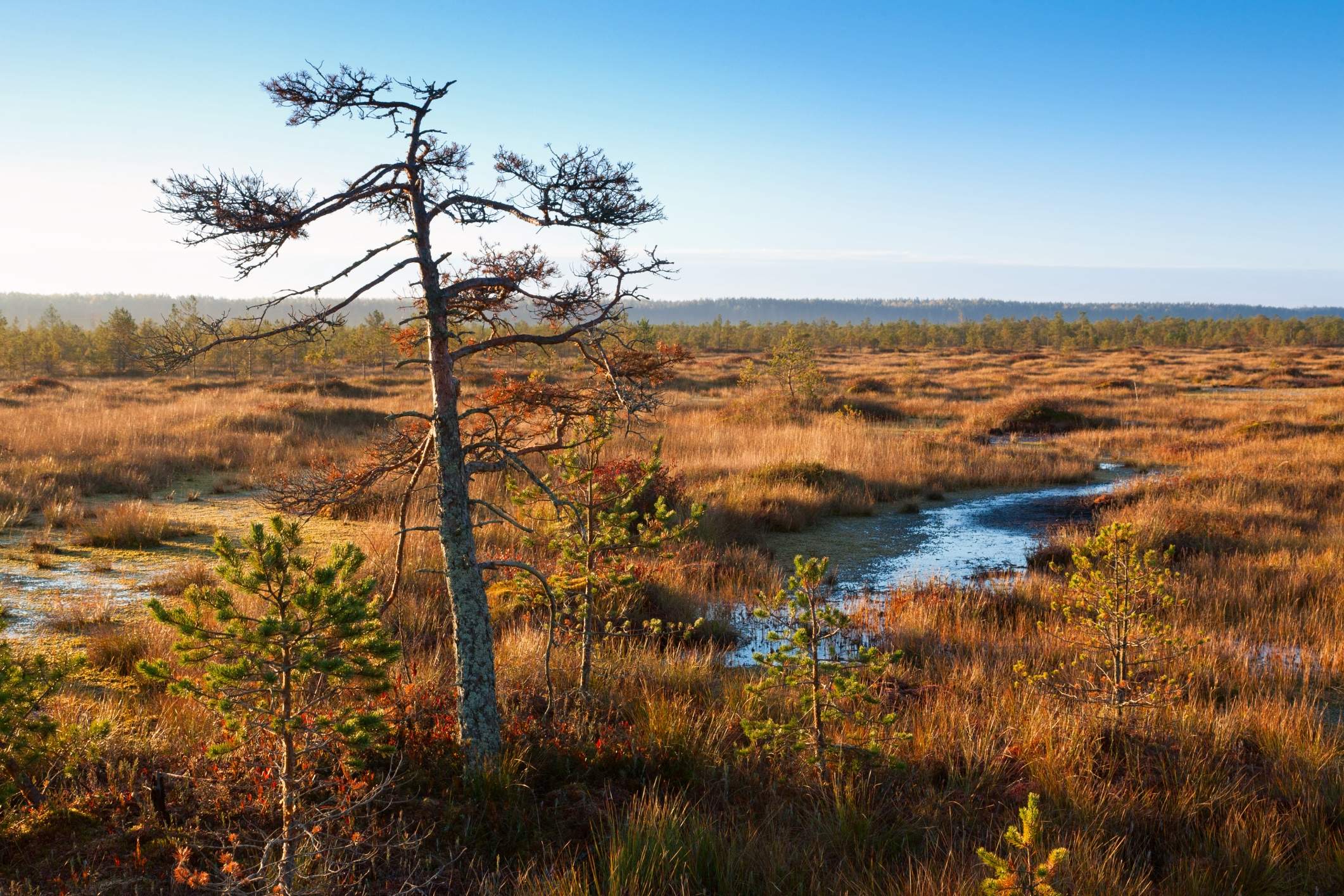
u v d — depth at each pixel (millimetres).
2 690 4176
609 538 6387
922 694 6938
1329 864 4352
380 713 4039
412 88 4320
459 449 4699
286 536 3840
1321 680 7328
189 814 4305
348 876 3859
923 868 4141
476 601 4770
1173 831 4812
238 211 3965
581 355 5230
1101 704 6266
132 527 11234
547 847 4371
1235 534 12484
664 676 6969
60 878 3703
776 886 4070
